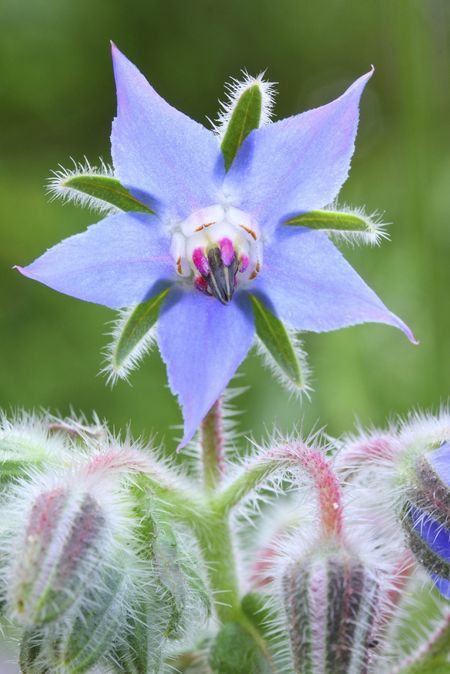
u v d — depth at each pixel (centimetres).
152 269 19
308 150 19
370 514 20
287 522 21
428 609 23
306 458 19
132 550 19
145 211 19
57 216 33
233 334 19
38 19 33
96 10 33
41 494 19
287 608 19
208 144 19
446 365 26
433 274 27
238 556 20
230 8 34
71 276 19
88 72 34
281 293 19
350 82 33
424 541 19
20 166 34
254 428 27
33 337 30
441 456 19
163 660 19
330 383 27
